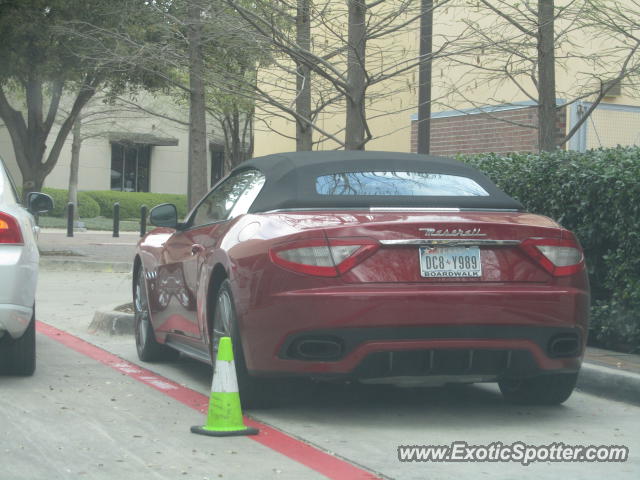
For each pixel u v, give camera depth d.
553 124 9.73
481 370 5.54
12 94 35.34
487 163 9.67
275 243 5.45
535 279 5.59
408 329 5.32
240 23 9.33
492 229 5.52
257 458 4.87
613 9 9.27
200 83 11.73
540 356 5.57
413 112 16.73
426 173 6.31
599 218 8.09
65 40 16.59
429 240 5.43
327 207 5.84
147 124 45.28
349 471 4.65
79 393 6.62
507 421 5.89
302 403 6.34
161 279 7.57
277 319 5.39
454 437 5.41
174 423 5.69
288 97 13.80
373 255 5.39
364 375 5.39
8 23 16.53
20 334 6.76
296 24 9.59
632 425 5.84
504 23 10.05
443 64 15.52
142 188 48.53
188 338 7.02
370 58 13.41
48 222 37.59
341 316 5.28
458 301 5.36
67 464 4.69
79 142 38.84
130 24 11.79
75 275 16.95
